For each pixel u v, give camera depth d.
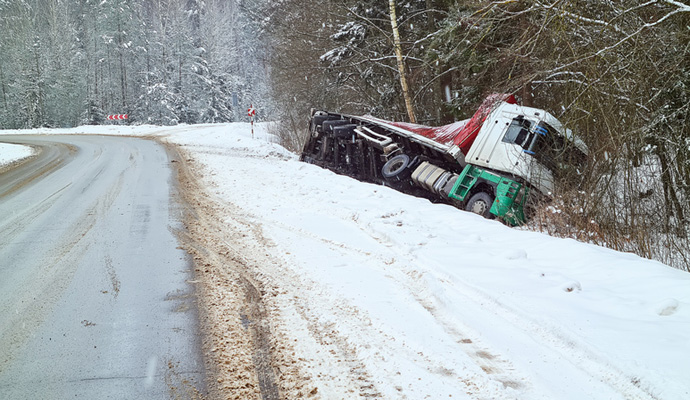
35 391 4.00
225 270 6.98
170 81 70.94
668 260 8.54
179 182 14.30
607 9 9.62
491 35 13.75
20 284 6.59
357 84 26.11
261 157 19.62
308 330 5.02
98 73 73.12
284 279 6.55
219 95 73.25
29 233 9.27
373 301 5.68
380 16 22.72
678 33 9.12
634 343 4.27
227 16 84.38
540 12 10.38
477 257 6.96
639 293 5.44
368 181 15.22
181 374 4.23
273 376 4.18
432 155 13.49
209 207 11.04
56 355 4.61
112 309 5.68
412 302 5.65
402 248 7.58
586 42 10.38
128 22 72.69
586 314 4.94
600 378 3.95
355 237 8.38
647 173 10.02
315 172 15.19
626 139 9.63
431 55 18.05
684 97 9.61
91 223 9.89
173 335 4.97
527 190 11.12
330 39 24.53
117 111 73.69
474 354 4.43
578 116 10.26
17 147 27.62
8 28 68.75
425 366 4.25
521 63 12.05
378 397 3.81
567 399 3.69
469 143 12.48
